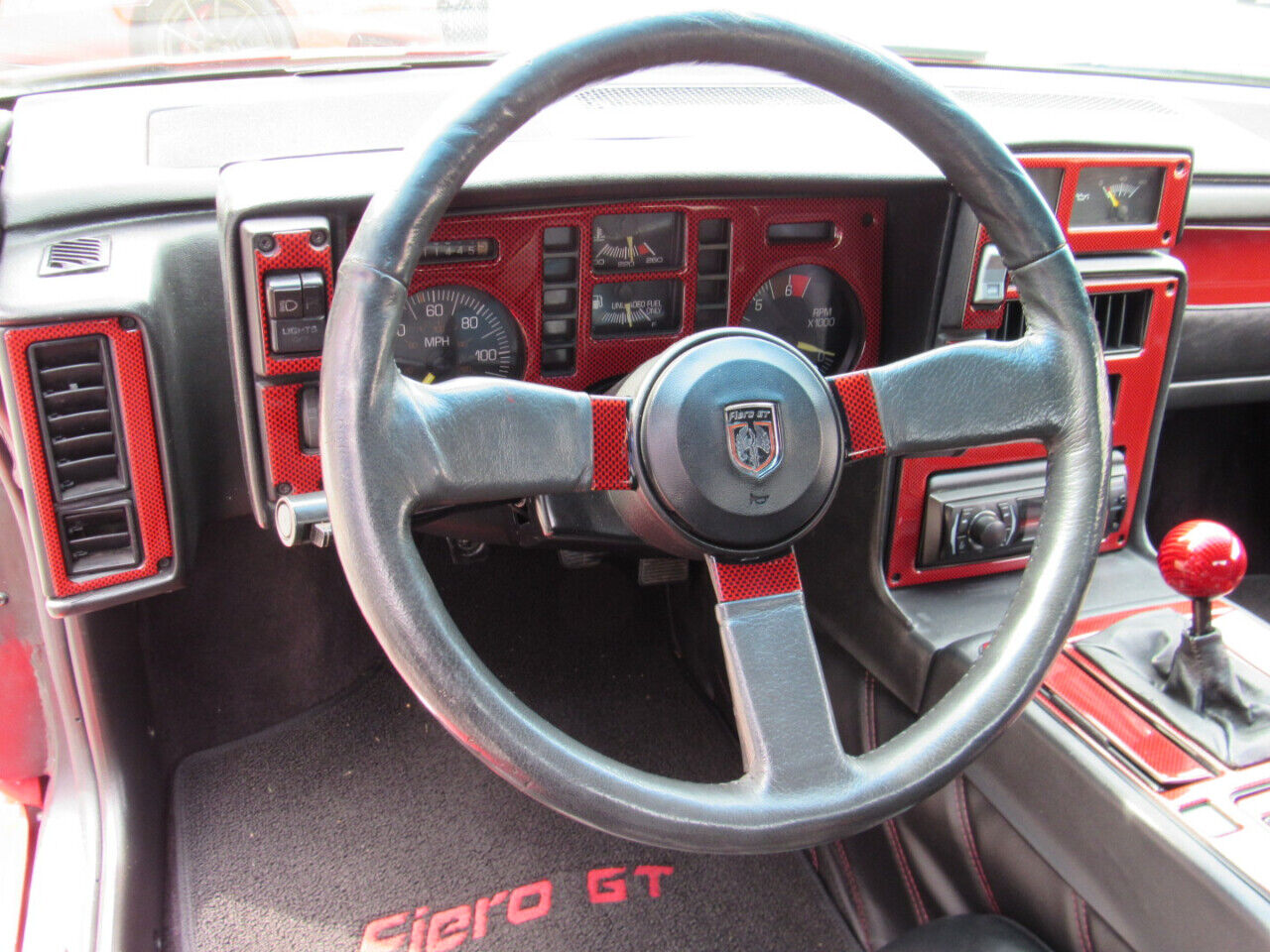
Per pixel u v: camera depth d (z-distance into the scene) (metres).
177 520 1.19
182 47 1.47
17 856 1.54
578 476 0.83
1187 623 1.25
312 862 1.63
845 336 1.44
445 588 2.04
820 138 1.36
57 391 1.08
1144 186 1.36
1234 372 1.92
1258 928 0.90
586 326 1.27
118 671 1.61
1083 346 0.95
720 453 0.85
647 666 2.04
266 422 1.10
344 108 1.45
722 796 0.79
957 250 1.26
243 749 1.83
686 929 1.54
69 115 1.37
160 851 1.63
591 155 1.22
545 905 1.57
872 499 1.40
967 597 1.44
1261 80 2.14
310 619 1.91
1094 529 0.92
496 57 1.59
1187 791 1.03
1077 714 1.13
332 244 1.07
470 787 1.78
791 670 0.86
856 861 1.55
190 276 1.24
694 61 0.85
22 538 1.41
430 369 1.26
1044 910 1.21
